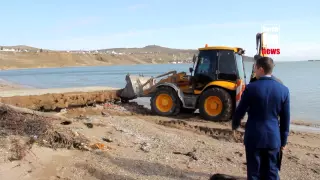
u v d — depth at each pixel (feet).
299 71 288.51
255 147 15.89
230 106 42.14
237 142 33.88
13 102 45.42
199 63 45.24
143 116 44.34
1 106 29.94
